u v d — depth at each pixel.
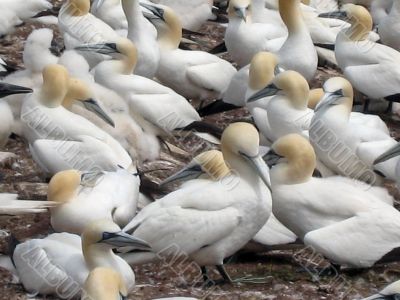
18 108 19.50
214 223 14.87
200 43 26.42
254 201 15.00
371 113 22.55
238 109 22.70
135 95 19.91
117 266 14.36
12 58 24.41
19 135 19.52
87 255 14.34
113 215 16.05
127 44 20.33
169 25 22.27
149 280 15.39
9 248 15.30
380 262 15.30
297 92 18.80
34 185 18.23
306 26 22.41
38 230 16.83
